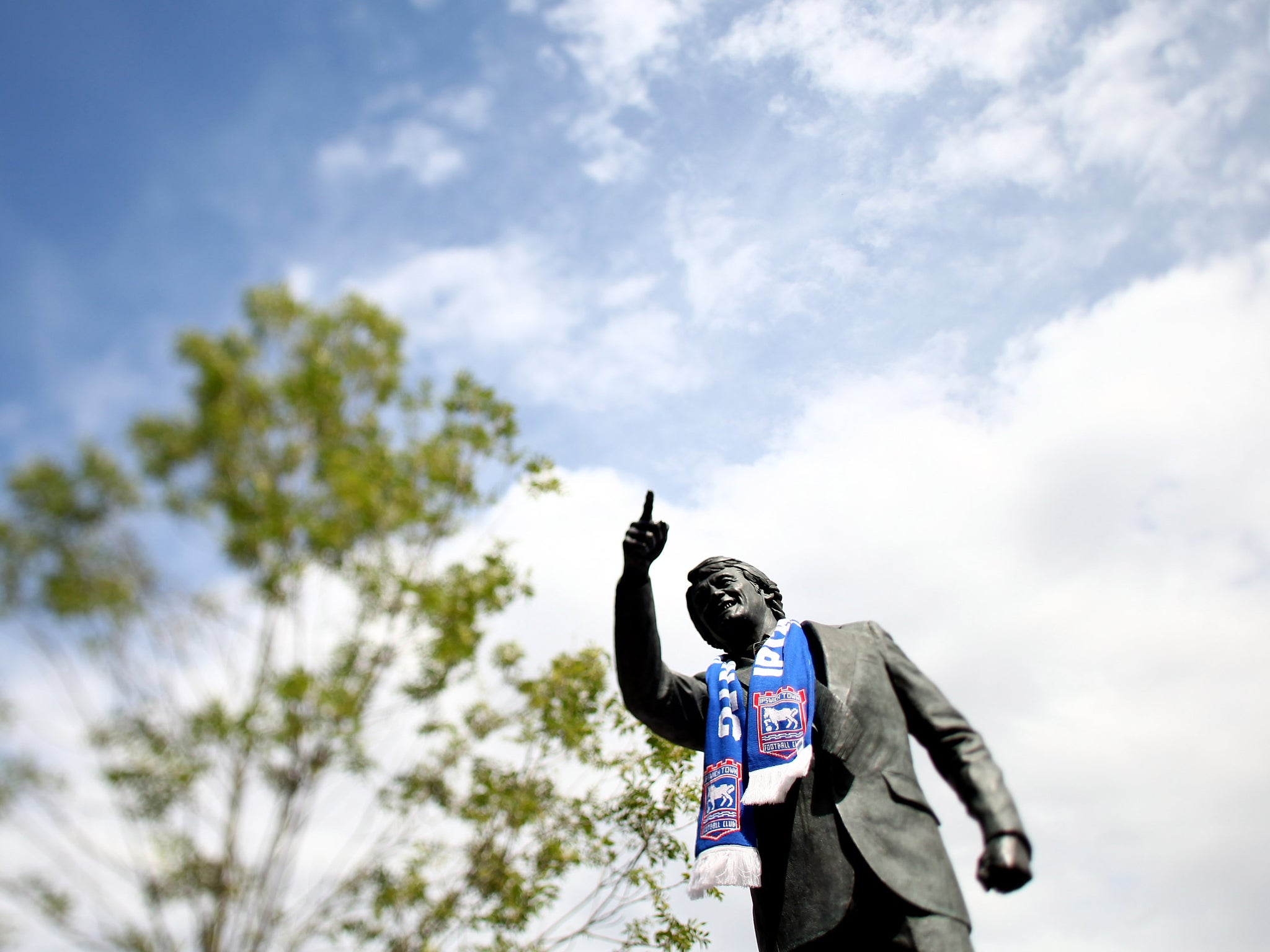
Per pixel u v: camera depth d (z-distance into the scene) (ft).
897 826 23.63
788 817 24.82
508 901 27.43
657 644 26.48
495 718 29.91
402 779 27.20
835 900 23.27
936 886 22.84
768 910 24.38
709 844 24.93
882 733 25.04
